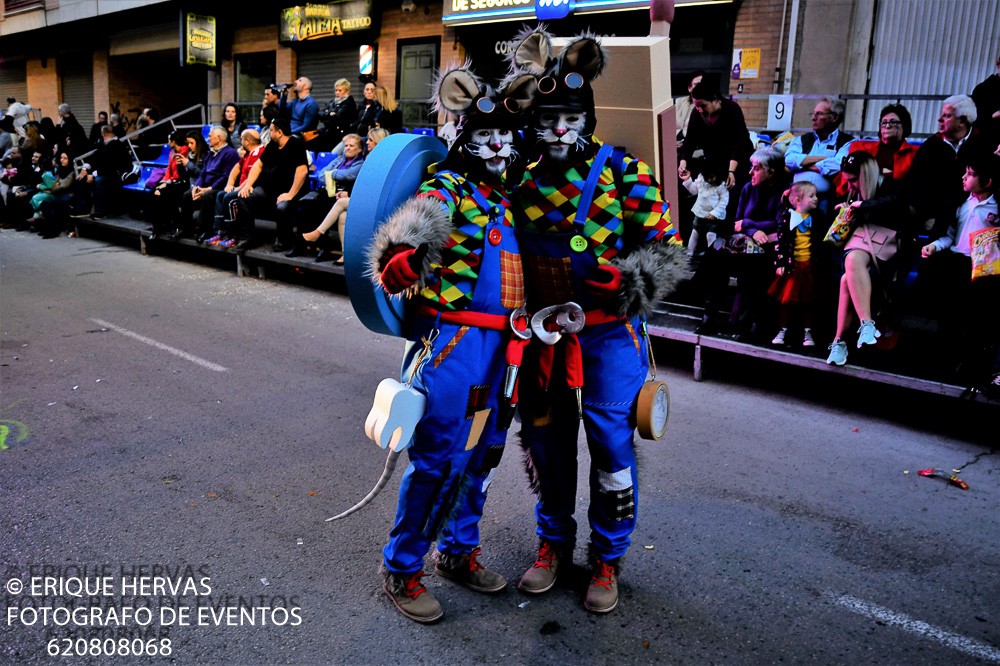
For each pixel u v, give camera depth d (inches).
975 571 124.3
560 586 118.0
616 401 106.8
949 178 193.3
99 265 394.3
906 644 105.8
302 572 119.6
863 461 167.9
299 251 353.7
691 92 236.8
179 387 205.5
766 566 124.5
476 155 99.2
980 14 310.2
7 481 147.4
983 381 181.3
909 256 203.0
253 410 189.6
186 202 403.5
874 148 222.8
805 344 210.1
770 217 218.4
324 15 560.7
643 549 129.1
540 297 106.4
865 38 334.6
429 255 94.7
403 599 108.7
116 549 124.6
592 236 102.5
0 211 556.7
